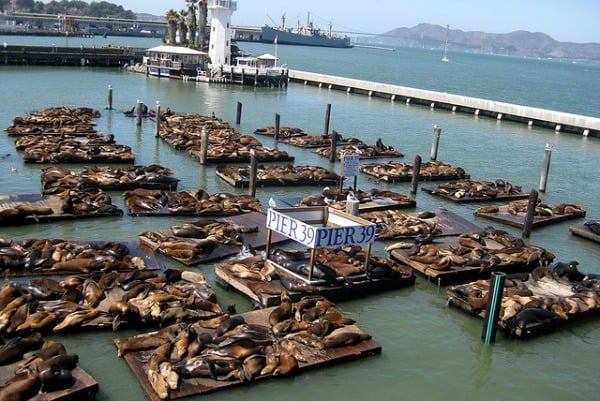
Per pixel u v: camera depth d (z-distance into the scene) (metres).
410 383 12.33
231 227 18.81
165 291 13.69
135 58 78.69
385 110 56.41
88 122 35.88
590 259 20.69
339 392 11.66
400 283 16.62
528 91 105.69
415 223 21.19
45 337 12.29
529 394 12.48
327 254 16.56
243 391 11.20
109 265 15.23
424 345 13.89
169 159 29.66
